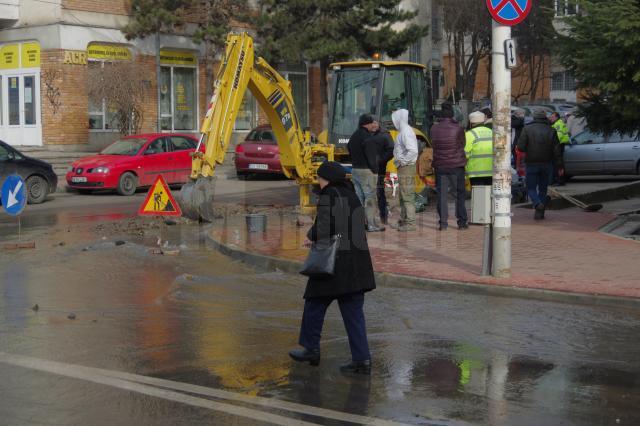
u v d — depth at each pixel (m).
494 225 10.40
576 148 24.19
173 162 24.05
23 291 10.18
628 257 11.73
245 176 28.11
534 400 6.04
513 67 10.16
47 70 30.84
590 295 9.33
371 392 6.24
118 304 9.45
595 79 13.42
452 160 14.52
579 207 18.66
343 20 32.03
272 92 16.48
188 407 5.84
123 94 29.66
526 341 7.80
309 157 17.41
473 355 7.32
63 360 7.06
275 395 6.15
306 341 6.96
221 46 31.97
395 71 19.14
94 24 31.52
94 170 22.52
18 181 14.47
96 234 15.33
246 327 8.38
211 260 12.70
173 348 7.51
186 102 35.53
